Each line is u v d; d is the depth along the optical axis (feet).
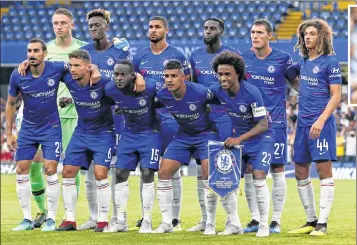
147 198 74.69
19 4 220.64
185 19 209.97
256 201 76.64
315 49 73.61
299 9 211.00
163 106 73.67
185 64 79.25
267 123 71.56
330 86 72.95
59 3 219.20
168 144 78.84
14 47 187.01
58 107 86.17
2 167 185.37
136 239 69.77
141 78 71.51
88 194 80.38
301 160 75.46
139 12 213.46
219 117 78.48
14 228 80.02
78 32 211.00
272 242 67.62
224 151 71.46
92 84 74.08
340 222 88.58
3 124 200.34
